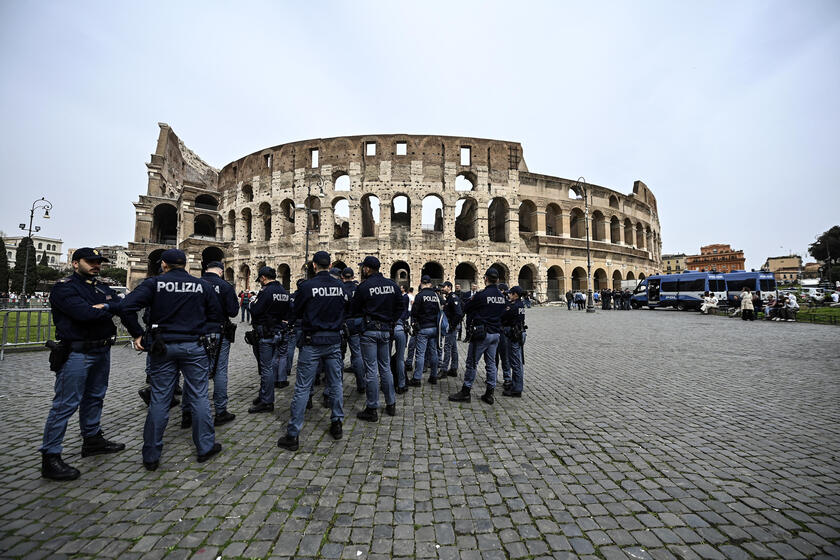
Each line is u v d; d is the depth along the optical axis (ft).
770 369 29.01
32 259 201.26
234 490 11.74
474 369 21.49
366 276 19.19
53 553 8.82
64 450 14.76
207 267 19.10
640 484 12.21
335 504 11.00
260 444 15.44
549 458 14.11
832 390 23.22
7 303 98.48
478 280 118.83
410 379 26.11
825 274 241.14
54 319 13.07
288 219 130.11
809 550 9.04
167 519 10.21
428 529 9.89
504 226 125.90
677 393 22.75
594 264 135.64
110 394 22.48
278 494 11.51
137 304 12.84
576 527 10.00
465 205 142.61
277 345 20.29
